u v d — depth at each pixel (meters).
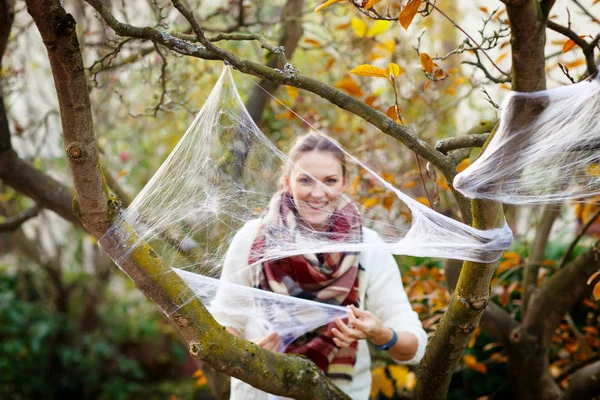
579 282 2.46
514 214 3.47
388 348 1.97
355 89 2.68
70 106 1.37
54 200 2.81
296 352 2.07
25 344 5.24
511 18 1.15
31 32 4.08
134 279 1.54
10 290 5.78
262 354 1.68
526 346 2.59
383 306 2.11
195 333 1.57
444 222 1.64
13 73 3.06
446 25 4.31
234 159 1.97
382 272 2.15
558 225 4.10
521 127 1.28
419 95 3.29
